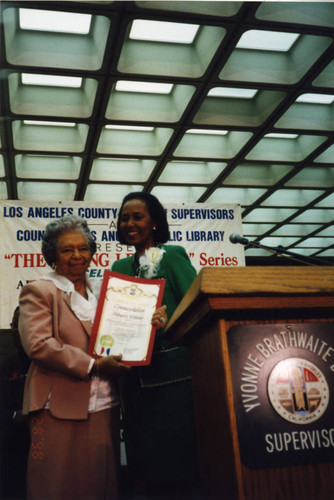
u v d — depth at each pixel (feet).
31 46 15.60
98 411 4.86
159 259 6.12
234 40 15.44
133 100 19.19
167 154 22.44
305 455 2.85
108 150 21.71
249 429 2.86
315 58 16.65
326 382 3.01
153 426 5.60
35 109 18.25
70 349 4.67
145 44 16.43
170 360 5.69
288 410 2.92
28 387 4.84
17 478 7.63
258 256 38.19
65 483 4.53
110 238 15.38
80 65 15.98
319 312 3.18
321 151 23.27
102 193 25.95
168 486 5.59
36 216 15.25
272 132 21.11
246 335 3.03
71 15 14.96
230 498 2.91
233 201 28.30
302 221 32.65
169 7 13.89
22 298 5.08
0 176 23.07
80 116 18.75
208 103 19.77
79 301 5.15
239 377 2.95
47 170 23.57
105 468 4.73
